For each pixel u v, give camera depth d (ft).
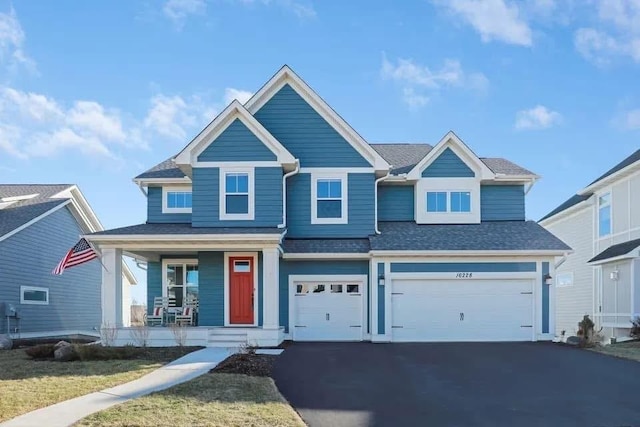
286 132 69.00
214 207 64.69
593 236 88.48
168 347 56.70
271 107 69.31
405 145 85.51
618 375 41.19
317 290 65.51
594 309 86.53
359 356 49.62
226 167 64.95
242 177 65.16
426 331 63.36
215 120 64.90
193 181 64.95
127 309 106.22
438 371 42.55
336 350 54.03
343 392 35.68
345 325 65.00
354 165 68.74
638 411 31.78
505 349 54.60
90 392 34.42
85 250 59.21
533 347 56.39
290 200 68.49
